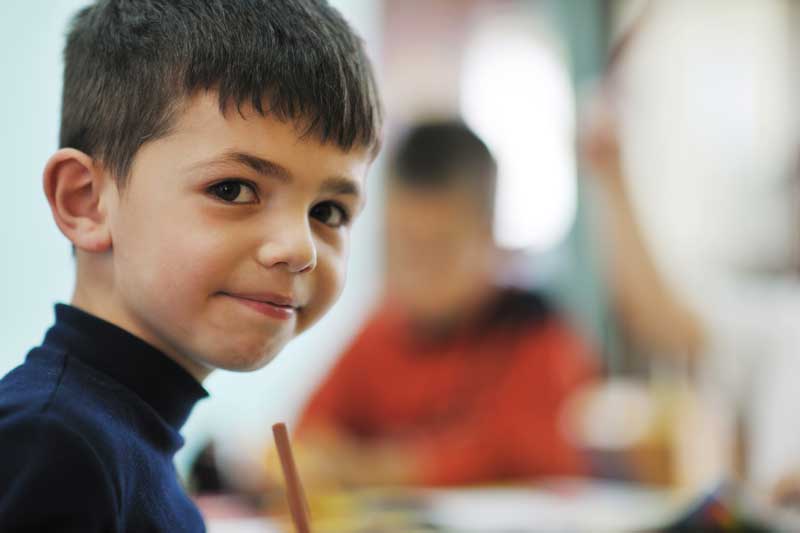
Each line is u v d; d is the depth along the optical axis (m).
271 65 0.54
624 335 2.14
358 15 2.19
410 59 2.24
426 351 1.48
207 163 0.52
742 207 2.20
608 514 1.05
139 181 0.54
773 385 1.63
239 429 1.51
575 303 2.15
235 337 0.53
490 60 2.27
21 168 1.58
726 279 2.15
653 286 1.71
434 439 1.40
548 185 2.21
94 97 0.57
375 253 2.00
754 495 1.12
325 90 0.55
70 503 0.46
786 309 1.72
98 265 0.57
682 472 1.49
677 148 2.27
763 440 1.60
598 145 1.70
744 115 2.29
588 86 2.22
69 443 0.47
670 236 2.23
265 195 0.53
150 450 0.54
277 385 1.93
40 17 1.60
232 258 0.52
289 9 0.58
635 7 2.27
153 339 0.56
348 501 1.08
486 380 1.43
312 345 2.01
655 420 1.53
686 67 2.29
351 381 1.48
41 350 0.56
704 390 1.71
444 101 2.23
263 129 0.53
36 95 1.60
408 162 1.40
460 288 1.43
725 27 2.30
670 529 0.94
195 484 1.16
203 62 0.53
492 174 1.44
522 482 1.32
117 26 0.58
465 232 1.41
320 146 0.54
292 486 0.55
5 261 1.56
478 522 1.01
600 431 1.51
